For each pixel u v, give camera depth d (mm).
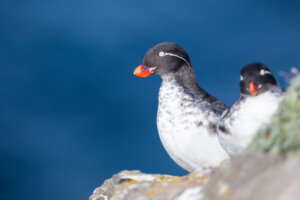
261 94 5777
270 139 4320
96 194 6766
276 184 3904
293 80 4570
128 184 5684
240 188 4219
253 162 4344
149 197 5117
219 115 6906
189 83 7559
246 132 5742
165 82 7598
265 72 5836
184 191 4883
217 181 4543
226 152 6742
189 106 7066
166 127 7176
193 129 6922
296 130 4152
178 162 7348
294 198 3674
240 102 5891
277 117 4391
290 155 4102
